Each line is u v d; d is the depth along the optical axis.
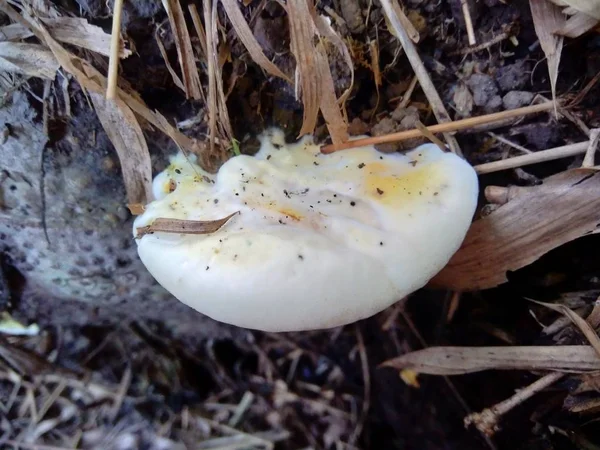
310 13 0.11
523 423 0.14
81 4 0.11
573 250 0.13
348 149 0.12
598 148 0.12
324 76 0.11
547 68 0.12
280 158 0.13
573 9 0.11
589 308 0.13
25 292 0.18
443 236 0.11
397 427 0.20
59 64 0.11
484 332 0.15
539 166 0.13
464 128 0.12
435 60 0.12
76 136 0.13
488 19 0.12
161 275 0.11
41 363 0.20
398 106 0.13
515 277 0.14
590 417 0.13
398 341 0.18
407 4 0.12
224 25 0.11
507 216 0.13
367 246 0.11
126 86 0.12
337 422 0.21
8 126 0.13
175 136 0.12
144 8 0.11
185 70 0.12
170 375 0.21
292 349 0.21
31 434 0.20
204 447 0.20
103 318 0.20
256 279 0.10
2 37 0.12
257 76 0.12
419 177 0.12
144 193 0.13
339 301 0.11
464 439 0.16
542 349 0.13
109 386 0.21
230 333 0.21
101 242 0.15
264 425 0.21
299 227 0.11
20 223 0.15
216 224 0.11
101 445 0.20
